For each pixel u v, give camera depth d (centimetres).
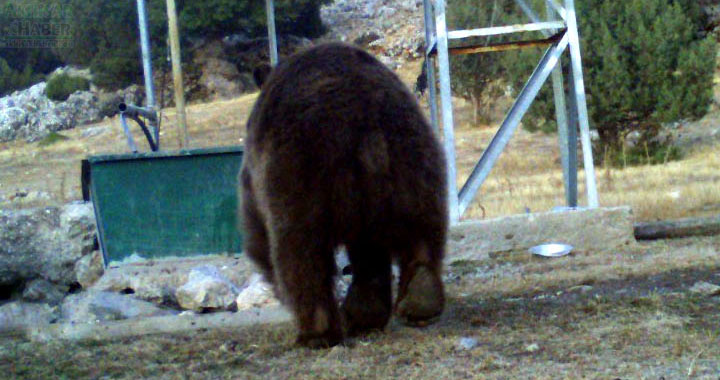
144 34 1290
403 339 561
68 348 620
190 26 4409
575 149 1069
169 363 555
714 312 583
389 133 508
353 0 5578
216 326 678
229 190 878
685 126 2602
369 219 512
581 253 937
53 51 5297
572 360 488
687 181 1661
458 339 549
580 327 568
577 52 994
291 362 520
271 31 1255
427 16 1099
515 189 1739
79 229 962
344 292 732
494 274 848
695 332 531
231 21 4512
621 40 2125
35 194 1994
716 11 3064
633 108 2122
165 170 878
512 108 987
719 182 1532
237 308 772
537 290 732
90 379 524
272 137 518
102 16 4519
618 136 2230
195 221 880
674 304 616
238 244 880
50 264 959
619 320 578
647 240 1009
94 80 4544
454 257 962
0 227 955
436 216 518
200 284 773
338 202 506
